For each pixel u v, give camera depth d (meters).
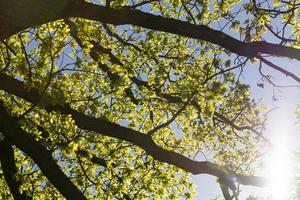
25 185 12.80
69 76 12.34
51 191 14.95
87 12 9.09
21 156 14.46
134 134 11.20
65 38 10.46
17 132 10.27
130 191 15.45
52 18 8.59
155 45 15.14
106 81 13.23
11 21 8.23
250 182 10.38
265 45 9.69
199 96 12.97
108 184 14.87
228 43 9.68
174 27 9.46
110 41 15.83
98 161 15.15
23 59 10.12
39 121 13.24
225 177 10.45
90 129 11.45
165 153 10.91
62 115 11.67
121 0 9.70
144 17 9.33
